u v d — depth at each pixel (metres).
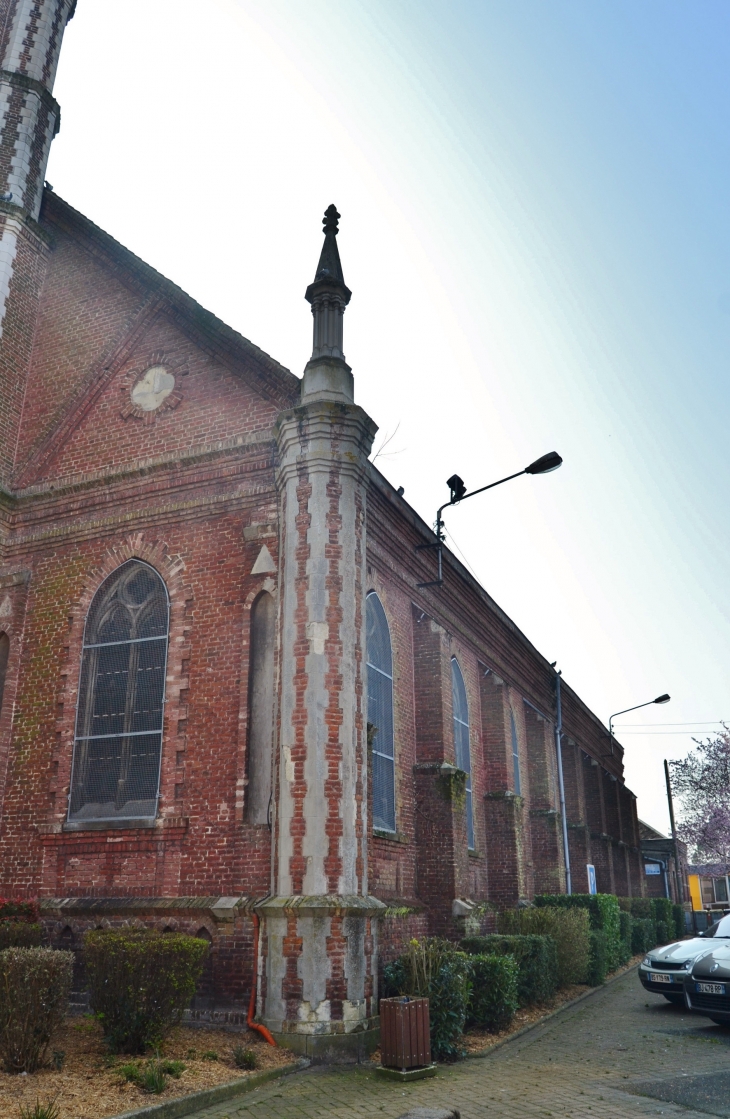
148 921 12.39
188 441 15.24
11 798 14.38
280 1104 8.40
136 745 13.84
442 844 16.17
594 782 32.44
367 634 15.47
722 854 44.03
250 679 13.09
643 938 27.23
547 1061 10.83
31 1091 7.93
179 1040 10.43
